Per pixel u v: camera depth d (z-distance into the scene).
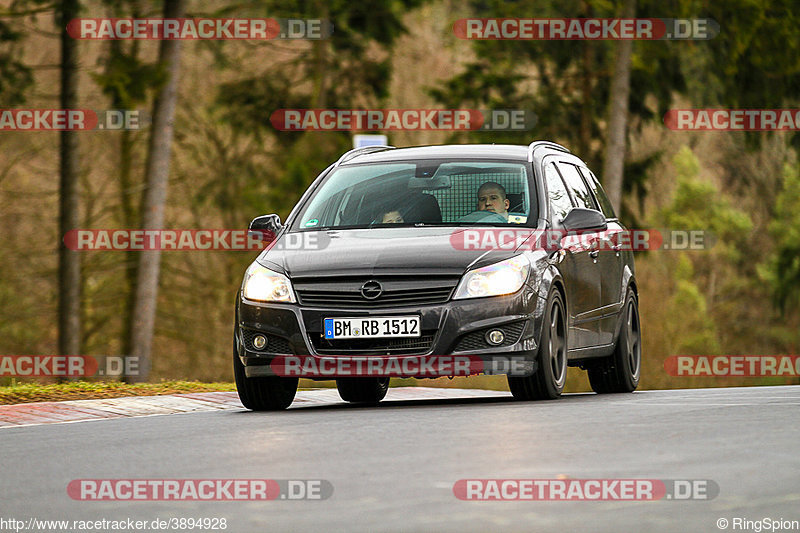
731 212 159.62
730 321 165.62
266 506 16.77
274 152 98.88
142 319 71.62
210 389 43.62
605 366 39.66
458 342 30.91
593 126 100.69
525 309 31.36
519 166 35.50
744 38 86.50
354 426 25.72
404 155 36.88
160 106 71.38
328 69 99.62
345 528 15.13
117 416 33.28
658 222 154.25
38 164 98.88
